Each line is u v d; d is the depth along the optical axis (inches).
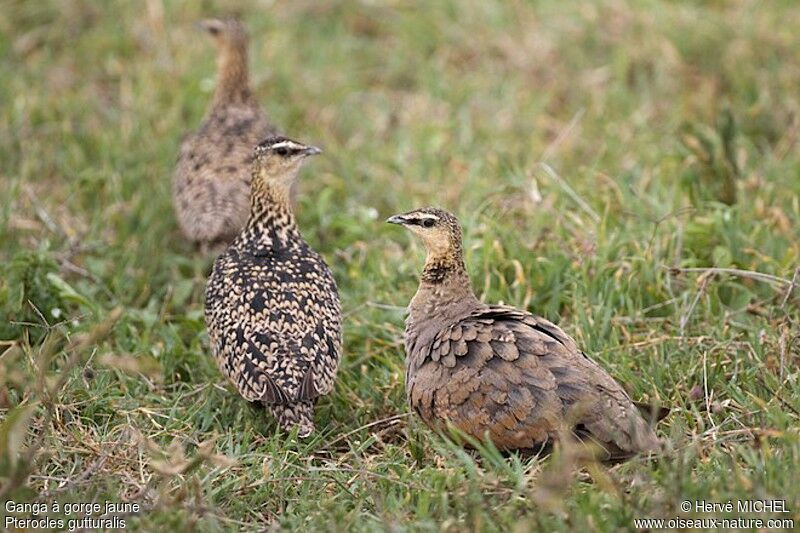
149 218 560.1
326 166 617.0
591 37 705.6
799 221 522.0
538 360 372.5
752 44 678.5
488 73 692.1
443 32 716.7
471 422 377.7
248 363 417.7
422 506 351.3
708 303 465.1
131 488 374.9
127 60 703.7
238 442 409.1
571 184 557.9
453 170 604.4
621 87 664.4
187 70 685.9
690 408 418.0
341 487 372.8
